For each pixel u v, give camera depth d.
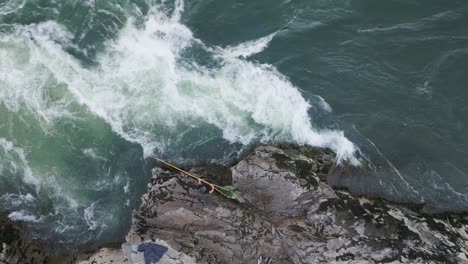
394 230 24.17
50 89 29.70
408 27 32.47
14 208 26.73
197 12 32.62
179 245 23.50
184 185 25.52
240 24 32.41
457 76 30.81
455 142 28.89
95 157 28.25
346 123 29.20
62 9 32.22
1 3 32.19
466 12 32.88
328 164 27.36
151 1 32.78
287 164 26.03
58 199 27.12
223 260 23.31
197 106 29.47
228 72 30.56
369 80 30.72
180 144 28.39
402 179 27.31
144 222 24.61
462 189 27.30
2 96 29.41
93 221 26.56
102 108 29.34
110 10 32.28
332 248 23.41
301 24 32.47
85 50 31.03
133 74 30.28
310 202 24.97
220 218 24.34
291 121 29.11
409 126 29.25
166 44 31.39
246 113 29.33
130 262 23.64
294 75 30.69
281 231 24.03
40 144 28.48
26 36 31.20
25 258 25.27
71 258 25.48
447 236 24.88
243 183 25.59
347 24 32.59
